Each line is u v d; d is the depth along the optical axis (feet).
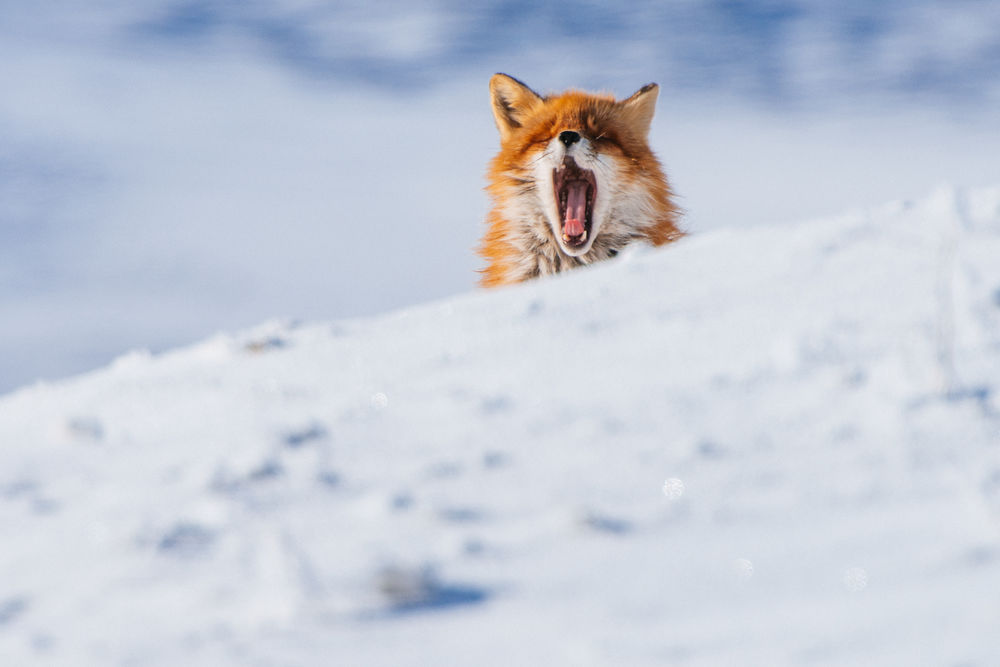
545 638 21.67
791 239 47.47
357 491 28.55
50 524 28.04
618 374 35.06
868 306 38.34
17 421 38.58
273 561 24.32
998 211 47.29
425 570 23.90
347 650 21.44
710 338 37.09
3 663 21.77
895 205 50.65
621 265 47.67
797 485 27.61
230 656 21.33
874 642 20.94
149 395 39.14
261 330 47.09
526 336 39.52
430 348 39.91
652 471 28.68
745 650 20.97
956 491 26.73
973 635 20.94
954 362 33.45
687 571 24.03
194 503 28.27
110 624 22.86
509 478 28.84
